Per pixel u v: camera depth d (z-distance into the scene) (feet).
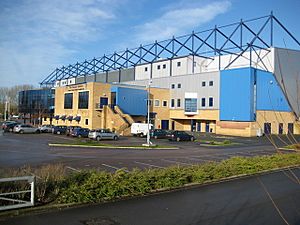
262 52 180.55
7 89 367.25
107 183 34.35
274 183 45.80
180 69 220.43
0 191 28.50
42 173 34.37
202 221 28.09
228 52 196.13
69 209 29.89
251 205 33.83
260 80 172.65
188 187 41.47
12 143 108.17
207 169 46.83
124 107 179.42
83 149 95.30
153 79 223.10
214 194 38.22
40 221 26.35
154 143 123.75
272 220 28.81
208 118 189.47
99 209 30.48
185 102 199.93
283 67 172.65
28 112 260.62
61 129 159.63
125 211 30.22
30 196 30.09
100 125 173.99
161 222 27.48
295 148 19.24
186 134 140.46
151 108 198.80
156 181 39.06
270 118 174.60
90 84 174.91
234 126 175.11
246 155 87.71
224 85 181.88
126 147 102.99
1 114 347.15
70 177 34.35
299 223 27.99
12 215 27.30
